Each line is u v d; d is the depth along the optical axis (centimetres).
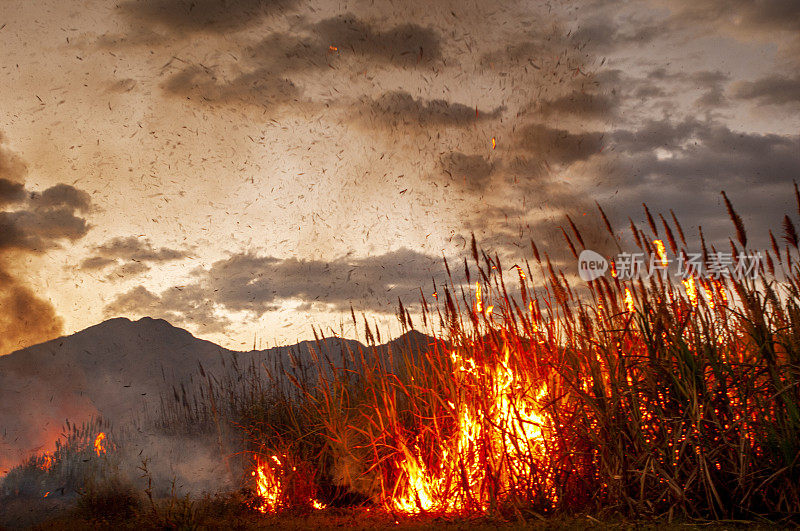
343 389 558
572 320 415
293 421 587
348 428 522
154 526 427
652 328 377
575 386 390
